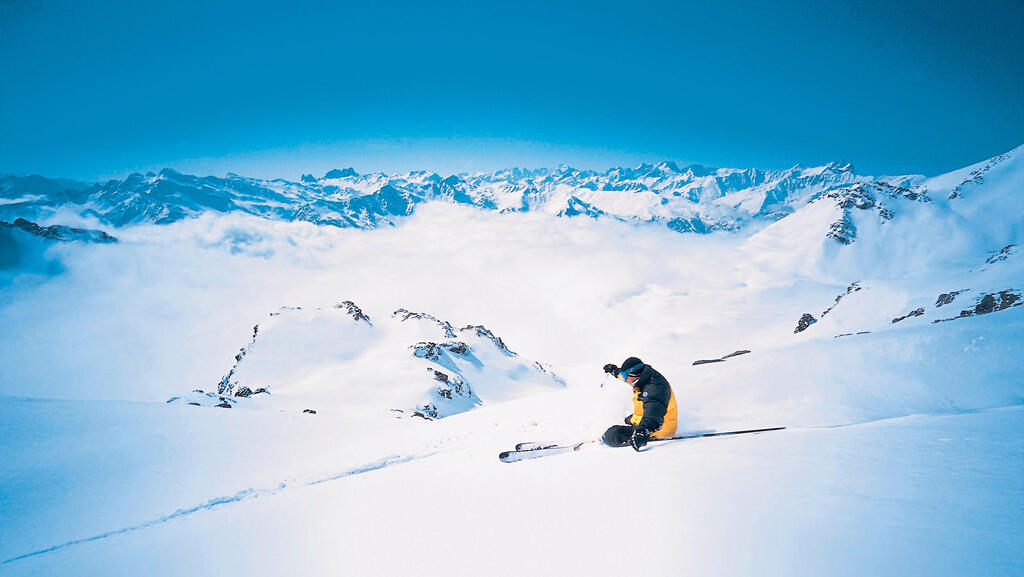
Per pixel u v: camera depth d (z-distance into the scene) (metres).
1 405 15.91
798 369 6.93
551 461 5.00
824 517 2.27
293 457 11.18
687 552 2.15
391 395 73.88
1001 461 2.75
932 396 5.32
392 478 5.94
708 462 3.68
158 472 10.85
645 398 5.15
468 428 10.50
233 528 4.53
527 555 2.50
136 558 4.17
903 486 2.52
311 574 2.82
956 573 1.54
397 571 2.62
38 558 5.75
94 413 15.69
